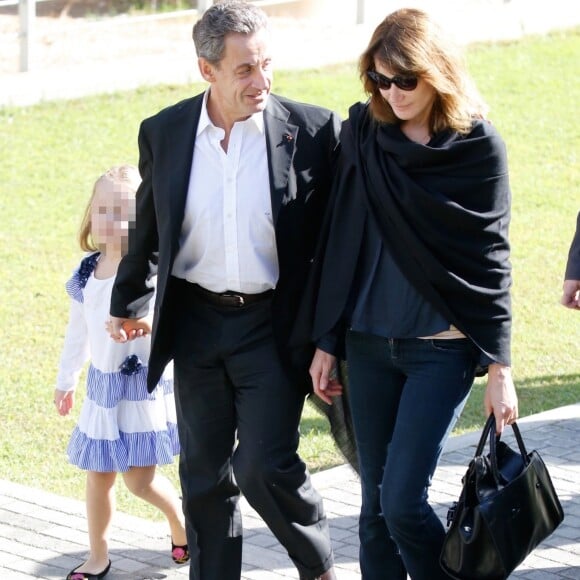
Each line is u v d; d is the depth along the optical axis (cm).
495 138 1186
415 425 1201
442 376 1205
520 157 4031
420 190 1176
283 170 1270
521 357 2520
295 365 1300
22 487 1808
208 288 1313
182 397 1352
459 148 1175
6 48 4728
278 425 1302
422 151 1175
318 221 1302
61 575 1527
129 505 1809
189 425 1352
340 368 1310
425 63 1152
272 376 1298
